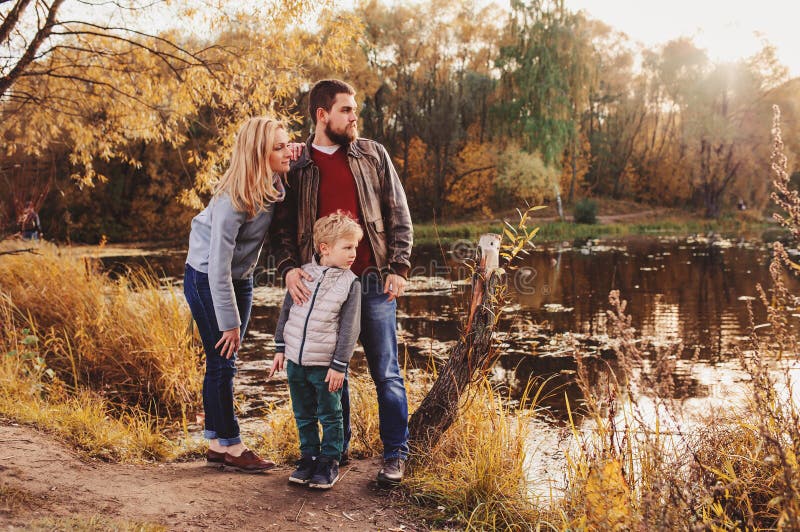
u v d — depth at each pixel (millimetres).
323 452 2816
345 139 2809
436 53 40250
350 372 4715
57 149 8711
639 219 40219
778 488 2191
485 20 43594
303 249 2859
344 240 2678
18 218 6742
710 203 40625
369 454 3381
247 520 2416
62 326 5367
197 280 2885
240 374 5871
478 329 3141
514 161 35031
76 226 29391
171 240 31266
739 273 14539
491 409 3270
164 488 2660
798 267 2455
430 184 41344
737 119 39844
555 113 34344
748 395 3000
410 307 9945
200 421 4465
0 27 6020
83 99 7625
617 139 50344
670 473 2242
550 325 8625
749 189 40375
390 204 2934
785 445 2244
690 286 12523
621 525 2074
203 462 3266
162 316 5641
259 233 2850
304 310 2732
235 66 7105
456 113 39281
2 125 7262
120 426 3674
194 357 5242
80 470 2742
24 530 1980
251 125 2717
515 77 35250
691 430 3062
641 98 50062
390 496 2754
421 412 3172
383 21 37562
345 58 7590
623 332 2543
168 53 7207
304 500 2654
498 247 3170
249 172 2699
